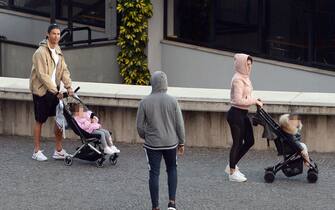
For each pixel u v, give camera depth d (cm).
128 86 1953
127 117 1872
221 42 2530
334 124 1805
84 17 2675
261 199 1440
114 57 2578
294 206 1402
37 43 2747
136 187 1499
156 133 1305
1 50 2522
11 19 2788
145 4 2519
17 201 1403
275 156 1778
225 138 1845
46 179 1544
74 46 2517
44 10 2728
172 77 2589
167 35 2586
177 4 2575
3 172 1591
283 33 2445
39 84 1650
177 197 1443
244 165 1692
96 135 1622
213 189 1498
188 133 1855
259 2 2461
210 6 2534
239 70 1502
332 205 1411
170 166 1330
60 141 1686
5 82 1958
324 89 2409
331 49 2388
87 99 1855
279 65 2453
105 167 1641
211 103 1811
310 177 1549
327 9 2380
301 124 1639
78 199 1420
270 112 1800
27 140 1880
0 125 1936
